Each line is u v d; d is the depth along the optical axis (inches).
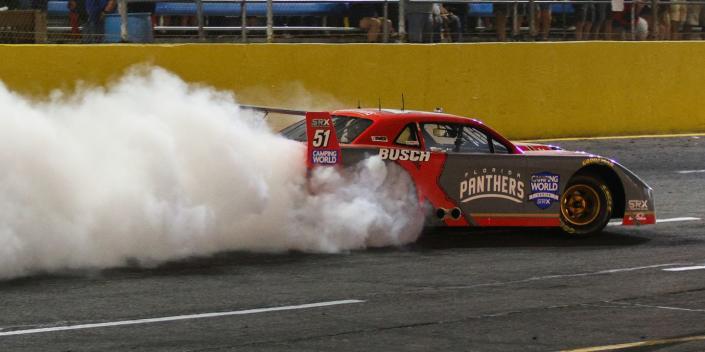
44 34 880.3
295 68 935.7
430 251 566.3
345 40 993.5
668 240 622.2
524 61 1042.1
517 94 1040.2
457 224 575.5
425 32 1021.8
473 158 578.6
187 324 398.3
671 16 1154.0
